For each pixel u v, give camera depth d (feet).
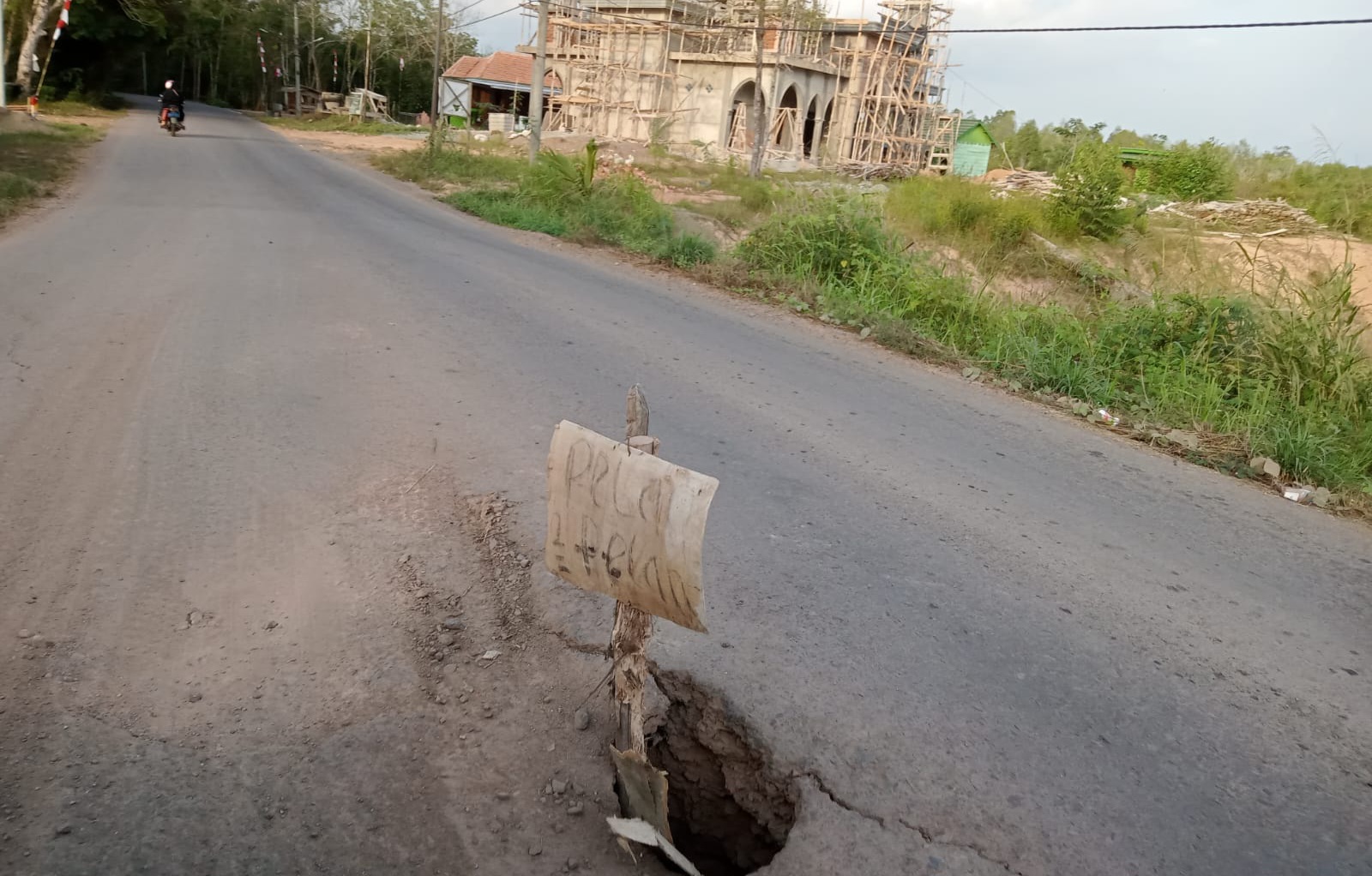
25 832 8.11
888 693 11.05
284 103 206.90
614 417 19.81
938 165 139.64
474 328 26.30
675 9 127.65
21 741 9.19
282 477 15.56
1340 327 28.02
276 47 217.36
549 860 8.33
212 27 182.19
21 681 10.05
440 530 14.15
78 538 13.08
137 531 13.41
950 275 39.09
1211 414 25.02
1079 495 18.67
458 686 10.58
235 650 10.96
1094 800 9.64
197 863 7.97
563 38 138.00
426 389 20.51
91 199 45.98
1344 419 24.35
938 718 10.66
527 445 17.69
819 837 8.85
